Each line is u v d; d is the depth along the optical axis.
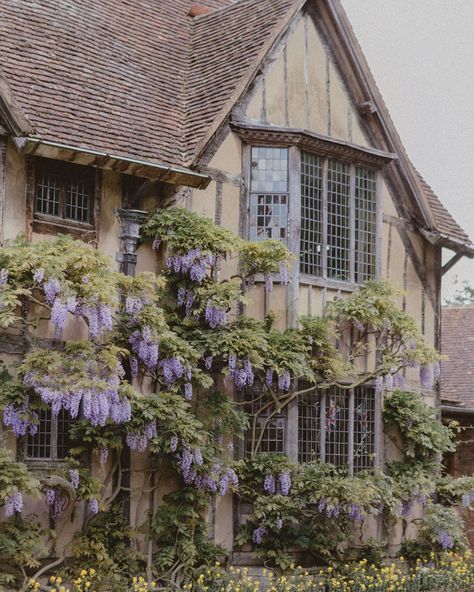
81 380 11.24
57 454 12.37
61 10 14.62
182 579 12.74
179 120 14.39
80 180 12.95
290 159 14.49
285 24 14.67
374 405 15.28
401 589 13.82
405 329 14.62
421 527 15.35
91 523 12.36
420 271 16.58
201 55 15.84
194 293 13.27
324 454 14.54
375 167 15.72
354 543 14.73
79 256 11.58
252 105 14.51
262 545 13.73
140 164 12.76
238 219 14.30
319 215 14.84
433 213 16.86
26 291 11.41
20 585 11.56
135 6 16.30
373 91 15.55
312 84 15.14
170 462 13.05
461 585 14.52
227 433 13.65
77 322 12.60
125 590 12.08
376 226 15.65
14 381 11.44
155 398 12.33
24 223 12.26
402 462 15.58
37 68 13.11
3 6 13.75
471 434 19.69
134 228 13.27
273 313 14.07
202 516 13.36
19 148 11.84
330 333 14.29
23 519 11.85
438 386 16.77
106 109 13.46
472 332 23.11
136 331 12.45
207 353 13.30
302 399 14.42
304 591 12.98
